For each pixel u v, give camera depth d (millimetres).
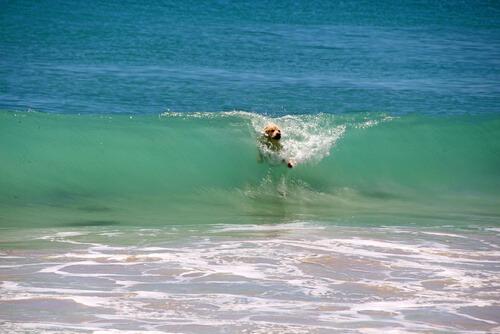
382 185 59594
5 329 25109
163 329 25672
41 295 29047
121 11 154625
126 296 29281
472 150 65625
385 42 135000
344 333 25688
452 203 57000
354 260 35969
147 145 56219
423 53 124625
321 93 88062
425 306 29016
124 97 79562
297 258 35969
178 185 53625
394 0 197250
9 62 96812
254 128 60656
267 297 29703
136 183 52750
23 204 47406
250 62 108000
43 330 25141
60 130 56000
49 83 84375
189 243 38719
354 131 63812
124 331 25328
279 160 57656
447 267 35188
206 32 134500
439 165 63281
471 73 107312
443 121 68438
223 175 55469
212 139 58156
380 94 88875
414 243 40406
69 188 50531
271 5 177625
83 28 130875
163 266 33812
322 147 60656
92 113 71000
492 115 71500
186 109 75812
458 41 141000
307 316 27469
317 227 44844
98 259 34781
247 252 36812
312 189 56781
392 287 31547
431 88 94062
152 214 48219
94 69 95250
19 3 157375
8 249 36375
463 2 199375
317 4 184000
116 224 44312
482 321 27422
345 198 56531
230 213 50094
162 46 117250
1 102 73062
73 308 27641
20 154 52188
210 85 89188
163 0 173000
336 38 136875
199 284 31188
